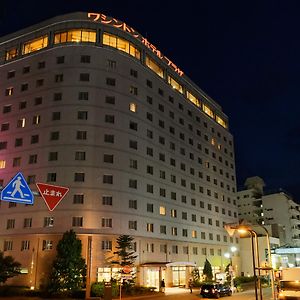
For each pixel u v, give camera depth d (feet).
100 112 173.58
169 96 221.25
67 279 134.31
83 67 177.47
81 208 158.71
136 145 184.03
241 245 281.33
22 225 161.27
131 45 197.06
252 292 167.63
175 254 199.72
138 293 143.54
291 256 312.91
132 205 175.01
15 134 175.83
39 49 186.80
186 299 128.47
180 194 214.07
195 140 241.55
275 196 359.25
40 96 176.86
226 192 268.62
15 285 152.97
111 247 160.25
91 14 188.55
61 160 163.63
